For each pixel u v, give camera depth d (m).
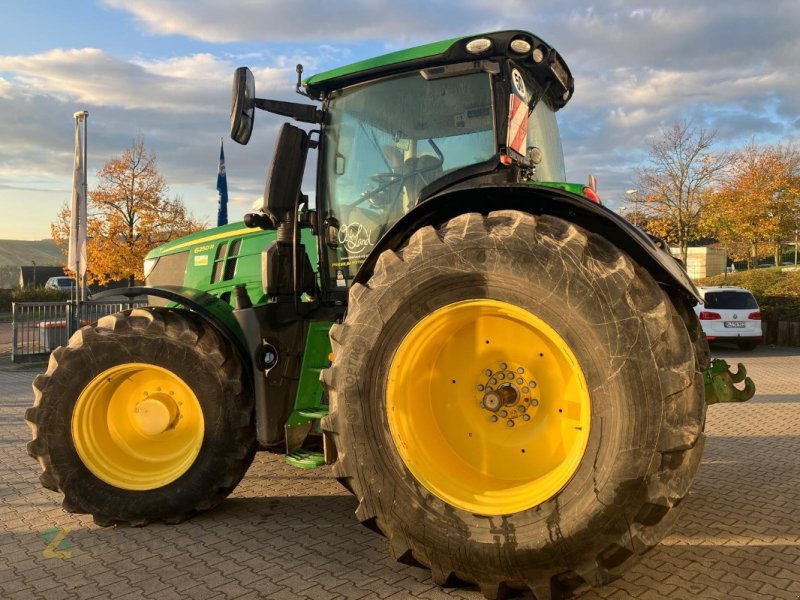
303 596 3.09
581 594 2.93
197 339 4.07
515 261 2.93
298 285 4.11
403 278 3.12
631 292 2.76
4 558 3.61
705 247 34.84
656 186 26.03
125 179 21.98
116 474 4.17
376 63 3.93
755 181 27.78
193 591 3.16
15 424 7.46
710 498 4.53
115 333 4.12
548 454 3.07
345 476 3.16
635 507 2.66
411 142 3.96
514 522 2.83
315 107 4.19
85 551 3.70
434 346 3.22
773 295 18.44
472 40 3.72
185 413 4.27
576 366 2.81
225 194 13.46
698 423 2.66
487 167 3.75
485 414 3.21
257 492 4.80
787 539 3.77
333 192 4.17
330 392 3.24
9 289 35.41
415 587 3.18
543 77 4.34
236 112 3.76
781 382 10.69
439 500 2.99
